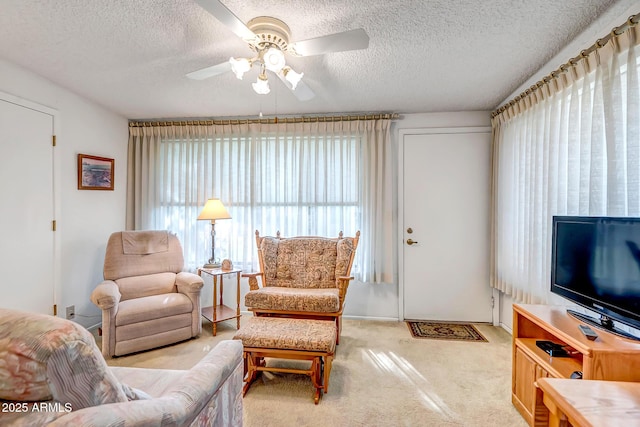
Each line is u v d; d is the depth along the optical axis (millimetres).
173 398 905
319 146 3357
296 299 2373
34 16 1656
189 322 2695
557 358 1559
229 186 3426
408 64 2191
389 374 2172
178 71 2332
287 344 1817
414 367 2275
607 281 1400
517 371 1781
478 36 1839
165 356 2406
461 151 3232
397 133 3314
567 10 1592
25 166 2348
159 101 2973
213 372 1109
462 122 3230
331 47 1581
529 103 2371
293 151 3363
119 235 2881
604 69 1593
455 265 3254
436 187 3270
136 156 3471
